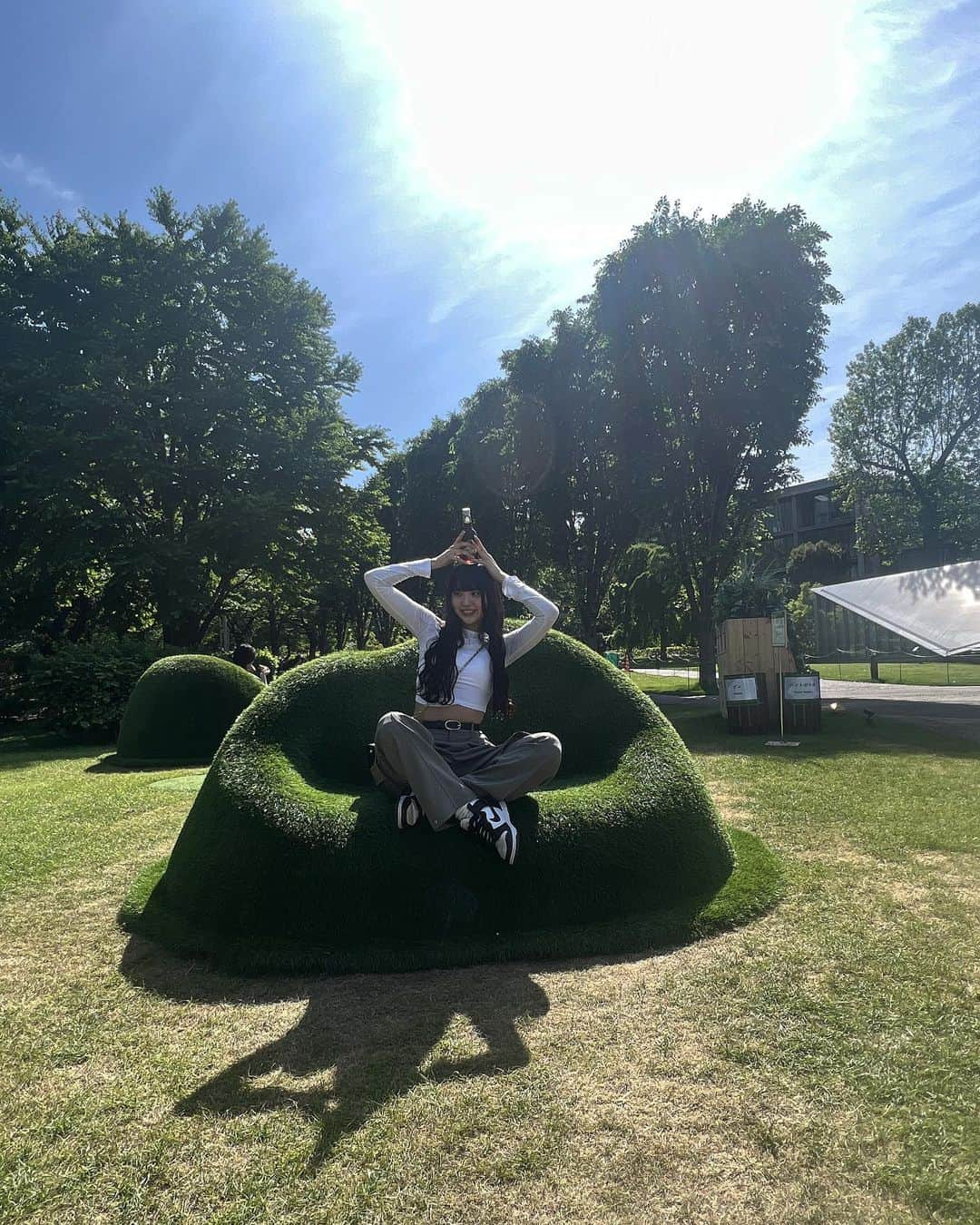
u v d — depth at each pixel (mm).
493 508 27484
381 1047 2461
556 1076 2266
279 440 21172
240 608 27719
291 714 4285
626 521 24188
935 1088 2174
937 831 4949
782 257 17688
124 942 3430
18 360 19484
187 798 6859
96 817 6043
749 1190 1793
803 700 10219
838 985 2811
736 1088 2189
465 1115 2084
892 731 10070
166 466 19094
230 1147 1980
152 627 22984
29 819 5953
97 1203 1790
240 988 2939
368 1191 1807
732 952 3123
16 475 18859
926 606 12961
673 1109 2098
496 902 3283
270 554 21094
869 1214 1712
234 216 23188
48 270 20125
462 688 3361
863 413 39812
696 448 19219
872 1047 2391
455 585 3432
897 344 38812
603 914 3383
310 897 3254
